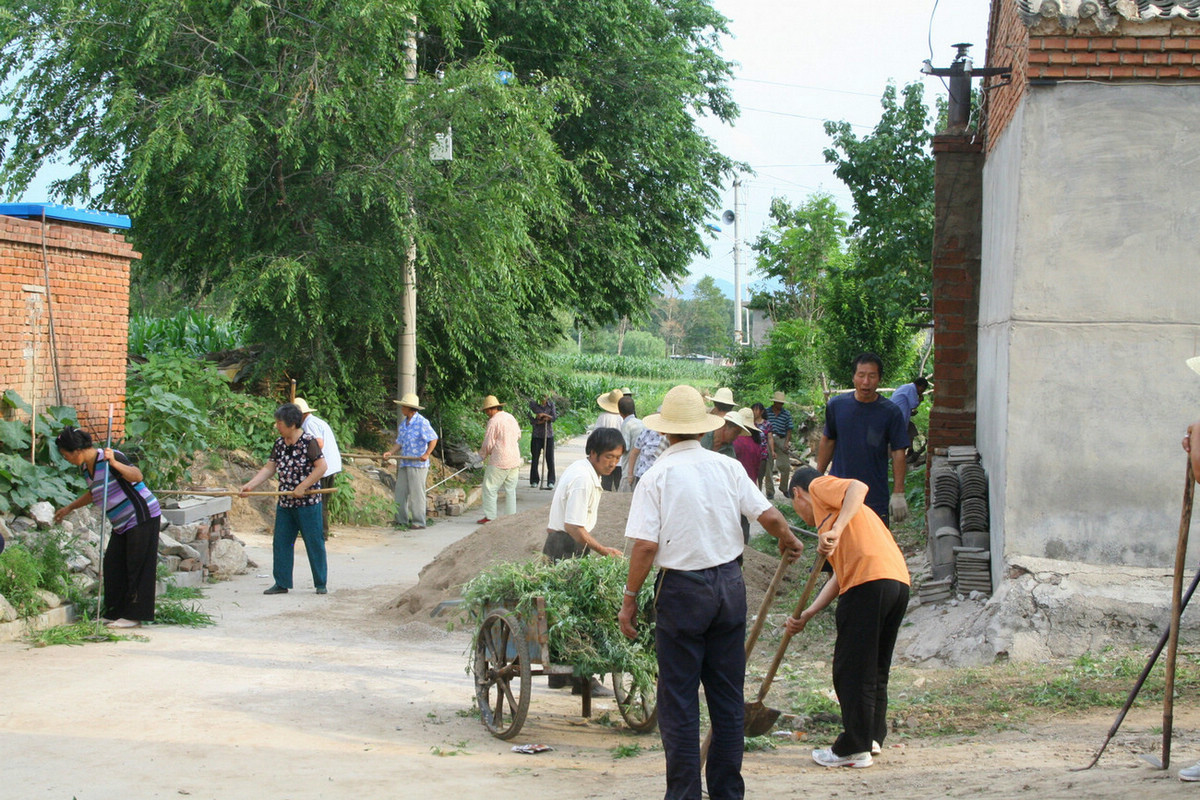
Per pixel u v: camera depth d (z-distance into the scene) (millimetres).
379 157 16547
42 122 16203
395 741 5820
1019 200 7430
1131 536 7340
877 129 21266
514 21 21156
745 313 80250
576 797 4719
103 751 5316
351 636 8867
